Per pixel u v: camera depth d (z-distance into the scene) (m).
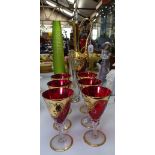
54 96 0.43
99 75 0.71
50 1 4.92
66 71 0.77
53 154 0.39
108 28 2.58
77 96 0.65
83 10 5.03
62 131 0.47
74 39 0.66
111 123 0.52
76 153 0.40
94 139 0.44
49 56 1.17
